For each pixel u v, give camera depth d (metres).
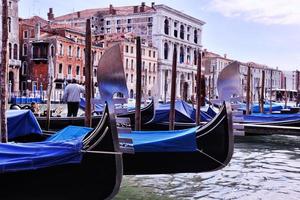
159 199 8.40
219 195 8.88
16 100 37.72
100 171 6.52
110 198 6.71
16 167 5.91
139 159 8.52
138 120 12.33
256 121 18.61
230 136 8.89
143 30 72.06
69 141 6.48
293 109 26.56
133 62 63.69
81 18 72.94
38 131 10.36
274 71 97.12
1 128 7.52
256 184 9.99
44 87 50.06
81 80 55.19
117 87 6.68
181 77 76.00
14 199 6.17
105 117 6.55
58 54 51.16
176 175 10.59
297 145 17.48
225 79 9.05
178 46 76.56
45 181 6.27
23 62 52.53
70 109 14.66
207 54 83.69
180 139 8.59
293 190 9.47
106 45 59.62
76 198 6.51
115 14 73.94
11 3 48.66
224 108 8.95
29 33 52.47
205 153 8.80
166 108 16.72
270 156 14.45
